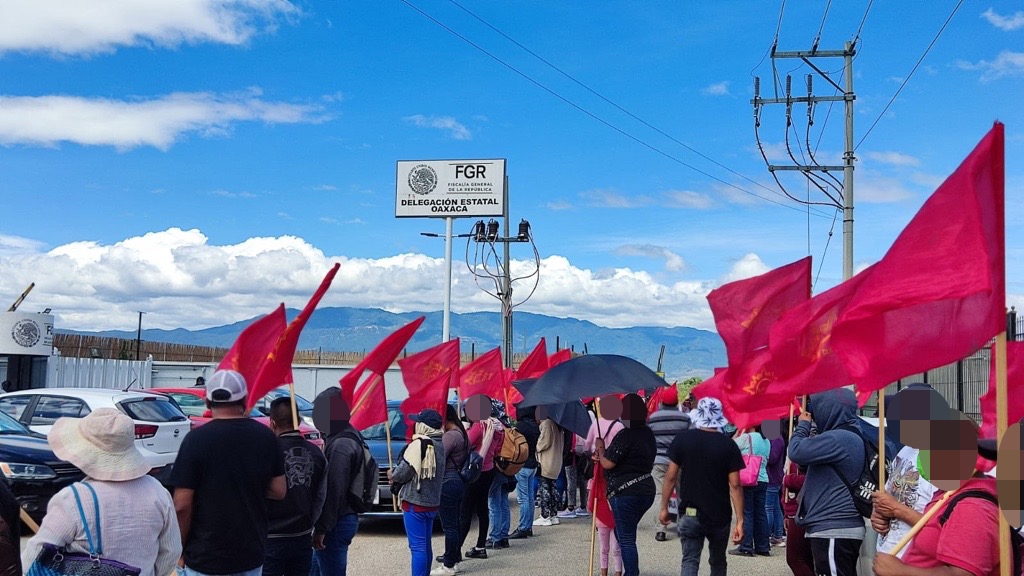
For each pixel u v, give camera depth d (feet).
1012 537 12.06
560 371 28.35
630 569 26.73
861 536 20.43
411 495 27.17
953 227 12.69
